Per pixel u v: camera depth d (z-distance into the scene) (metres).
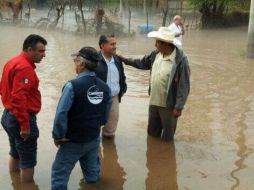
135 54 16.42
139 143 6.84
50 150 6.42
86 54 4.75
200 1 28.94
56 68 12.89
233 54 16.89
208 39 22.77
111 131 6.91
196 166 6.00
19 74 4.79
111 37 6.53
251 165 6.05
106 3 42.38
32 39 4.90
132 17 34.47
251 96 9.90
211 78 11.91
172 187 5.38
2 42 19.25
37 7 36.31
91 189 5.28
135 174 5.73
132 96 9.68
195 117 8.22
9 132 5.18
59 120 4.62
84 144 4.92
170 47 6.55
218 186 5.41
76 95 4.67
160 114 6.81
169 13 35.06
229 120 8.06
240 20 31.02
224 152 6.50
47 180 5.47
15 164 5.64
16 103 4.78
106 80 6.54
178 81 6.47
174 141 6.96
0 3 29.75
